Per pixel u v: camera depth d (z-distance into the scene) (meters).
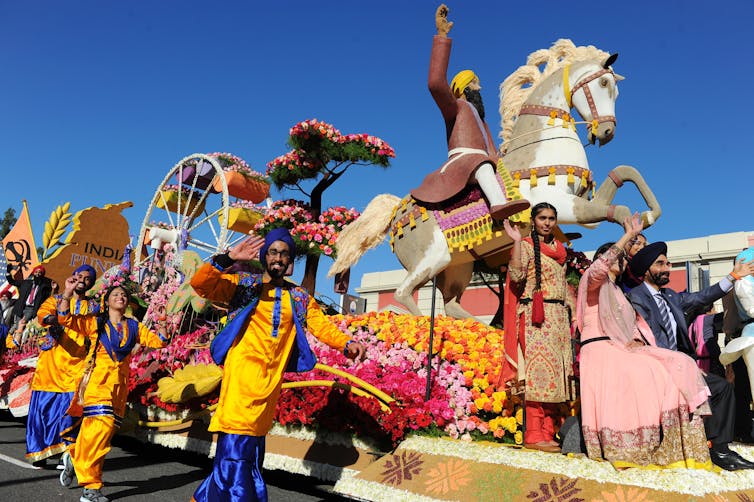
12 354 9.55
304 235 9.79
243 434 3.42
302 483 5.36
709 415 3.72
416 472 4.04
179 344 6.89
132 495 4.56
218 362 3.60
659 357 3.67
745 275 4.62
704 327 5.49
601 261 3.84
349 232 7.69
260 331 3.59
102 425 4.42
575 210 6.42
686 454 3.44
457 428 4.51
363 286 26.28
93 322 4.77
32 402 5.61
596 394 3.68
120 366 4.74
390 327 6.43
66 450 5.01
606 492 3.30
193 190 17.28
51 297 5.42
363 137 11.61
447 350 5.37
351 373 5.33
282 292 3.73
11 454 6.18
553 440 4.21
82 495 4.32
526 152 6.79
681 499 3.10
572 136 6.73
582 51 7.39
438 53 6.72
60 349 5.69
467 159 6.39
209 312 7.70
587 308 3.96
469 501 3.62
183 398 5.55
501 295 7.66
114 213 16.75
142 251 16.78
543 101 6.93
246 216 16.45
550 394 3.90
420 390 4.77
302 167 11.82
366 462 4.55
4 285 13.06
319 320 3.93
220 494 3.29
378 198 7.75
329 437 4.90
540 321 3.96
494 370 4.82
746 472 3.67
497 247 6.29
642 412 3.51
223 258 3.59
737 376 5.03
